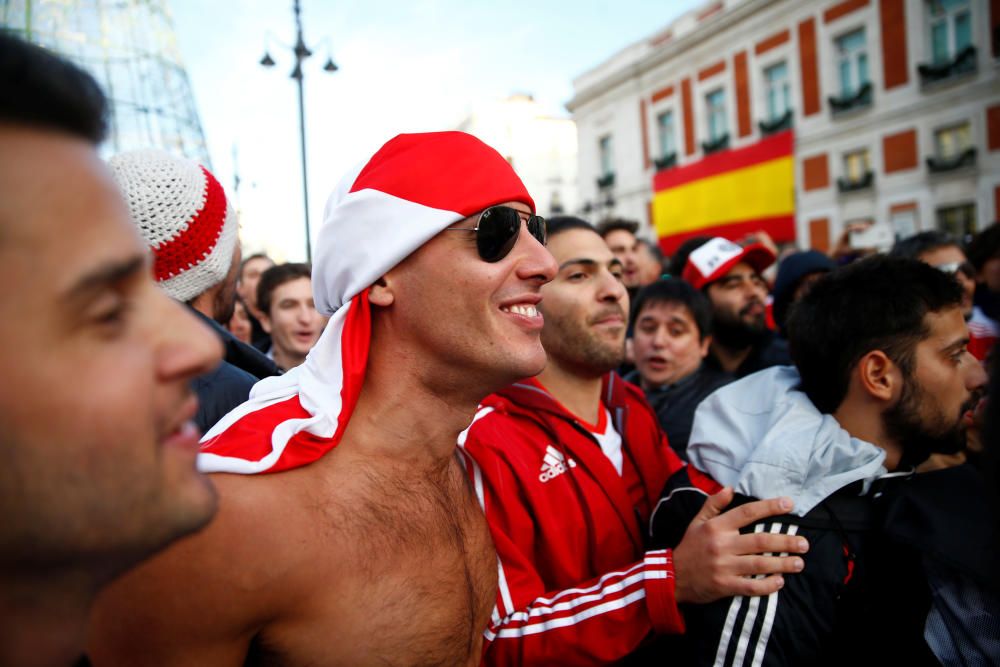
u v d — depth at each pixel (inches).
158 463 16.0
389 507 34.7
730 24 674.2
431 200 34.9
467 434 49.0
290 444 31.8
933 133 538.3
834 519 43.3
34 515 14.0
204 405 48.7
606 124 846.5
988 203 506.0
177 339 16.7
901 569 43.6
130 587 26.7
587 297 60.9
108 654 26.5
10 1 69.6
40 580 15.2
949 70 520.1
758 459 46.0
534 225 41.0
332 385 35.3
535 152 1130.0
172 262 50.2
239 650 29.4
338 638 31.0
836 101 596.7
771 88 661.3
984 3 500.1
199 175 52.7
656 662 50.4
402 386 36.7
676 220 499.8
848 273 50.8
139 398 15.3
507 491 49.3
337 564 31.2
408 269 35.9
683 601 43.0
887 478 45.8
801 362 51.8
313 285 41.7
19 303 13.5
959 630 42.6
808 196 632.4
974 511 44.1
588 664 43.8
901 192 561.0
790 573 41.2
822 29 602.2
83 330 14.4
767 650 39.9
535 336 38.3
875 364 45.9
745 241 191.3
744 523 42.0
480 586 41.3
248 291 150.9
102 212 15.1
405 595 33.4
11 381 13.4
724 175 464.4
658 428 69.3
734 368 126.2
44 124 14.4
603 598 45.1
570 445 54.9
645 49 785.6
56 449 14.0
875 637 42.2
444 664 35.1
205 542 27.7
